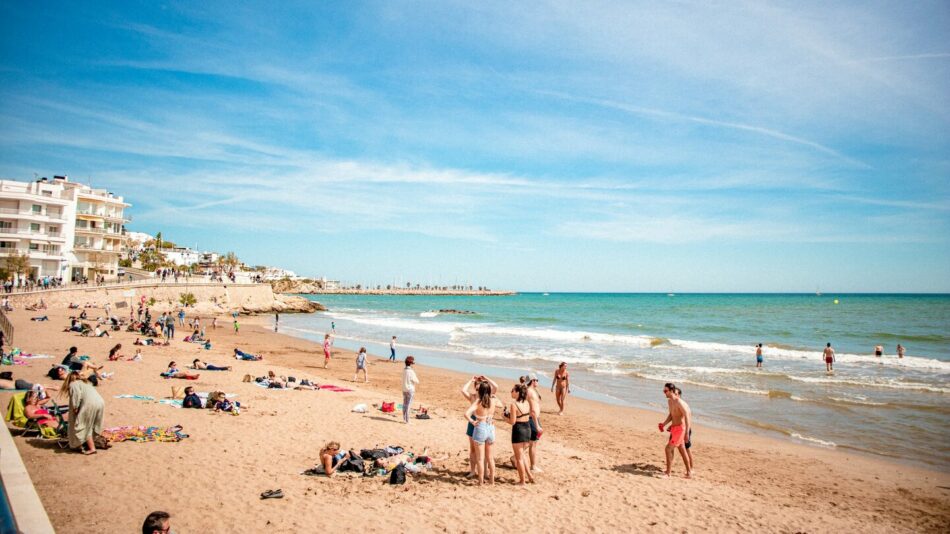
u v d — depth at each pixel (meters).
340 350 35.44
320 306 102.31
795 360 30.70
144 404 13.20
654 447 13.16
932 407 17.78
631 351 35.62
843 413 17.19
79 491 7.48
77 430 9.00
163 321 34.62
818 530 7.90
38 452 8.90
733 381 23.33
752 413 17.34
